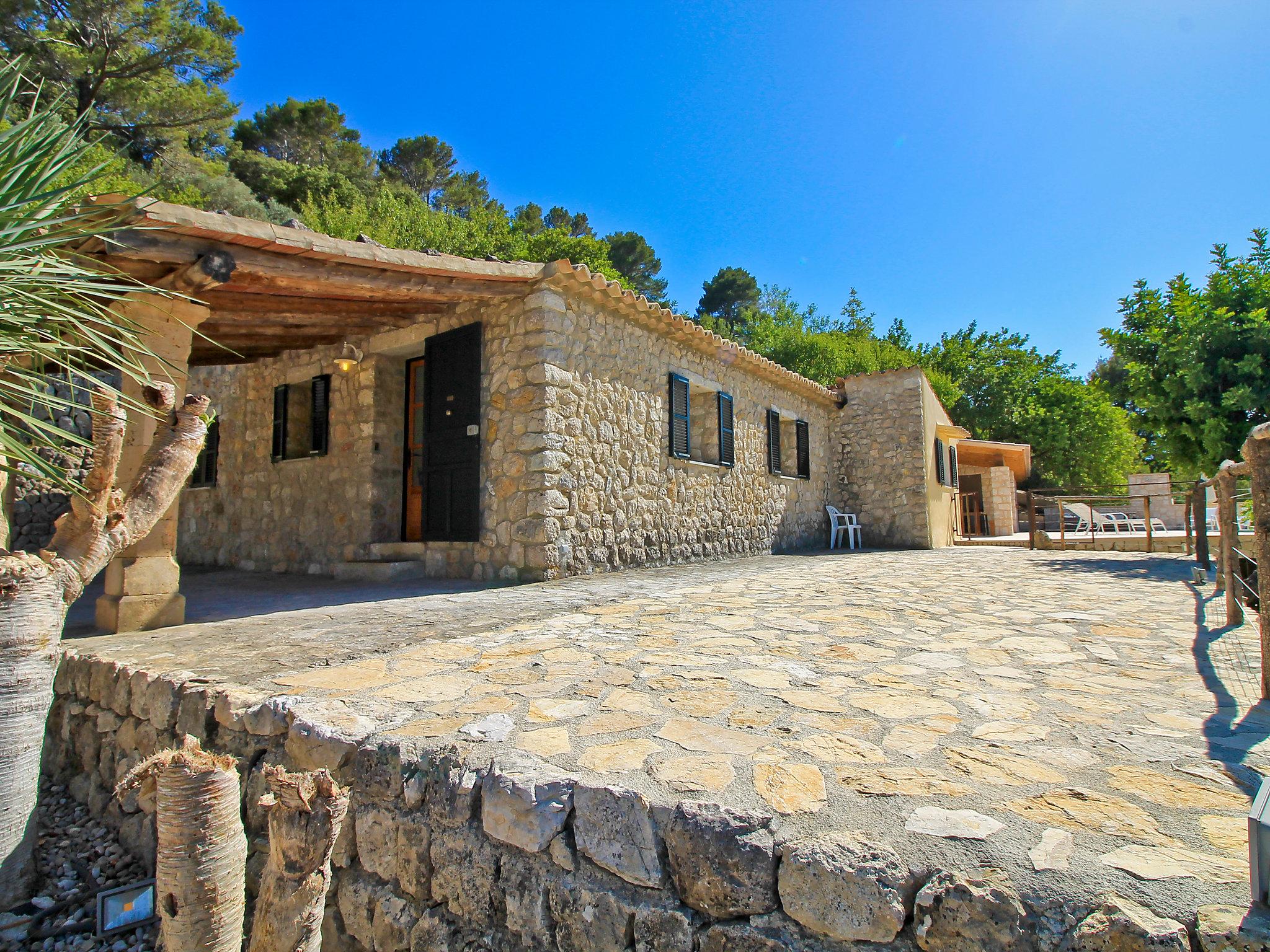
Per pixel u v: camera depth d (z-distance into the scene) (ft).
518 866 5.60
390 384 24.48
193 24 68.69
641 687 8.33
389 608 14.93
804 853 4.47
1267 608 7.55
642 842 5.09
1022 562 25.21
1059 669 9.07
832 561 28.07
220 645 11.18
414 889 6.25
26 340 6.96
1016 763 5.74
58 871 9.03
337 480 24.76
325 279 15.46
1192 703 7.45
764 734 6.59
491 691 8.24
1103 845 4.28
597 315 22.39
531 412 19.94
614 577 20.71
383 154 111.34
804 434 38.29
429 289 17.93
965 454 57.06
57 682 11.58
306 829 4.53
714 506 29.01
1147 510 28.35
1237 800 4.93
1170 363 24.67
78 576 8.18
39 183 7.00
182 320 13.25
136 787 4.86
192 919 4.52
